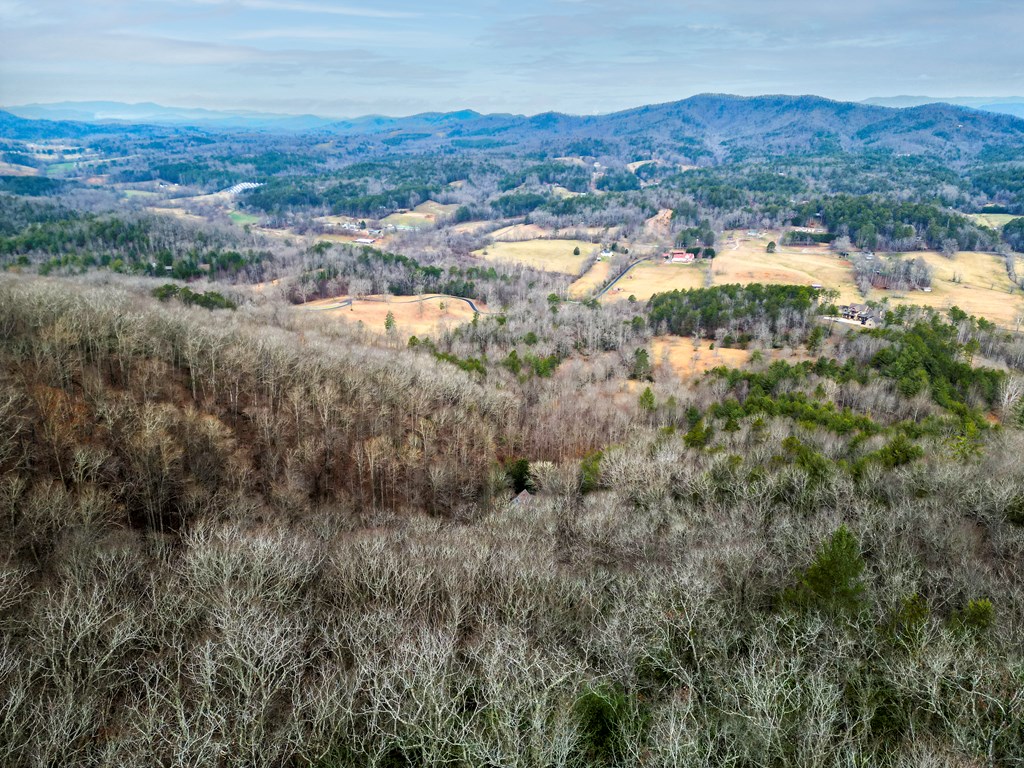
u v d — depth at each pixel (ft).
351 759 107.34
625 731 108.47
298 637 131.44
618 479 242.78
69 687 111.55
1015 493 179.01
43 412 208.23
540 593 156.76
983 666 108.27
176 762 98.99
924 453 222.48
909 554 159.43
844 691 114.21
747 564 158.81
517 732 103.65
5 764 99.60
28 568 152.05
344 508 237.45
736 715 108.37
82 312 273.75
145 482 199.00
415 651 119.55
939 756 92.32
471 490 275.39
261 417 262.26
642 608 145.59
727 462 234.99
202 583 143.95
